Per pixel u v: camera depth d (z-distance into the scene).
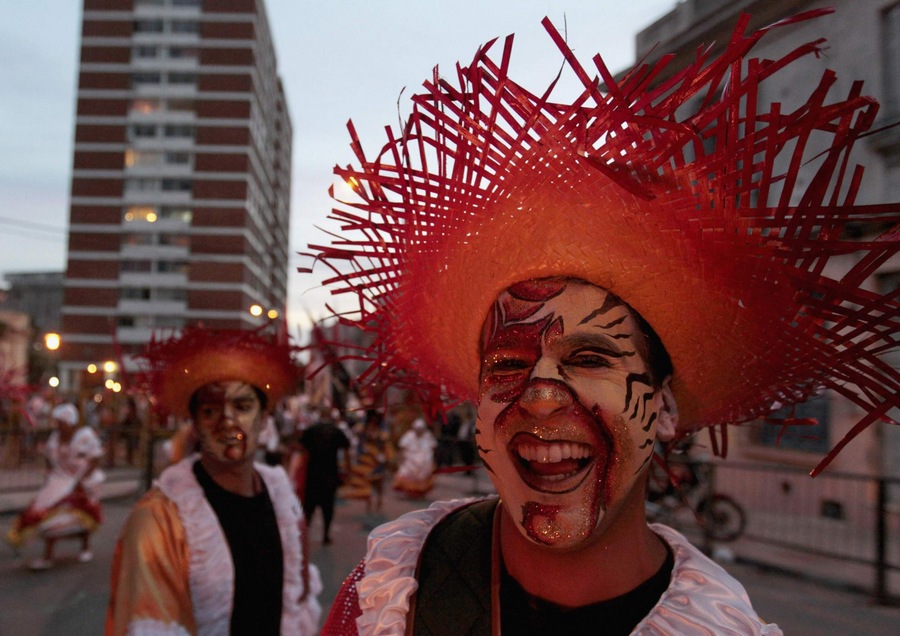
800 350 1.03
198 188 57.88
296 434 10.73
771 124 0.90
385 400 1.48
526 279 1.07
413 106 1.08
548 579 1.08
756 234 0.95
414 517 1.33
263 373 2.76
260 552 2.62
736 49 0.89
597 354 1.03
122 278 57.22
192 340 2.79
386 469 13.70
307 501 7.58
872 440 7.15
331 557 6.95
